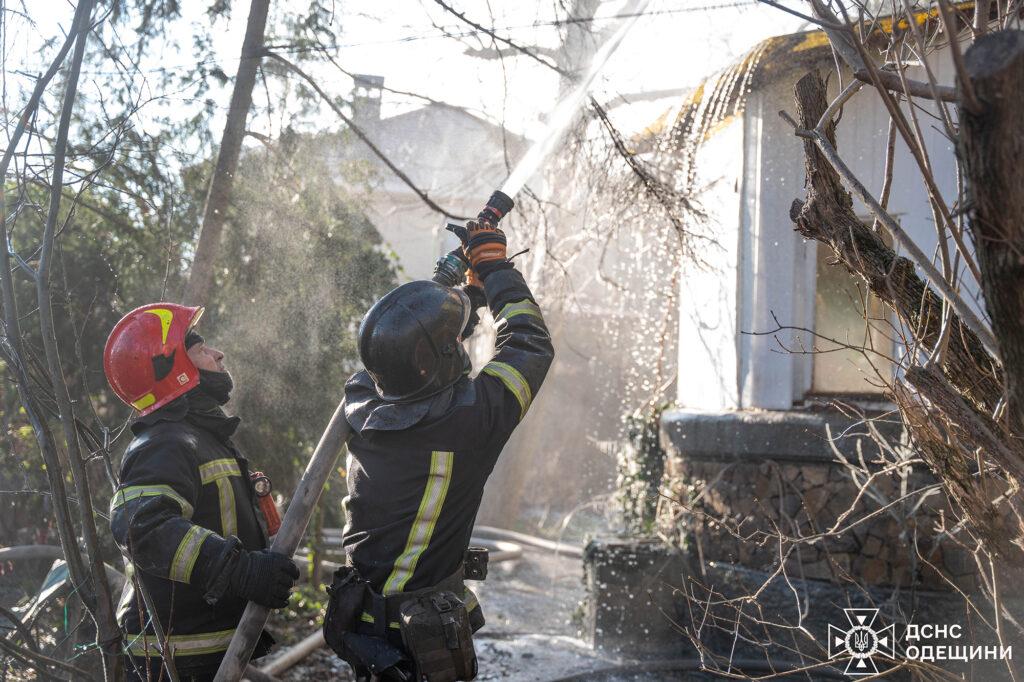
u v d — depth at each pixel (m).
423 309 2.22
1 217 2.50
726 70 5.25
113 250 4.65
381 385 2.25
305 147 5.31
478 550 2.54
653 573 5.45
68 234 4.55
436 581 2.24
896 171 4.82
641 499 6.27
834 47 2.02
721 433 5.29
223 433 2.71
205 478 2.54
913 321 2.17
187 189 4.74
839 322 5.26
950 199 4.66
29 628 3.09
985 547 2.35
